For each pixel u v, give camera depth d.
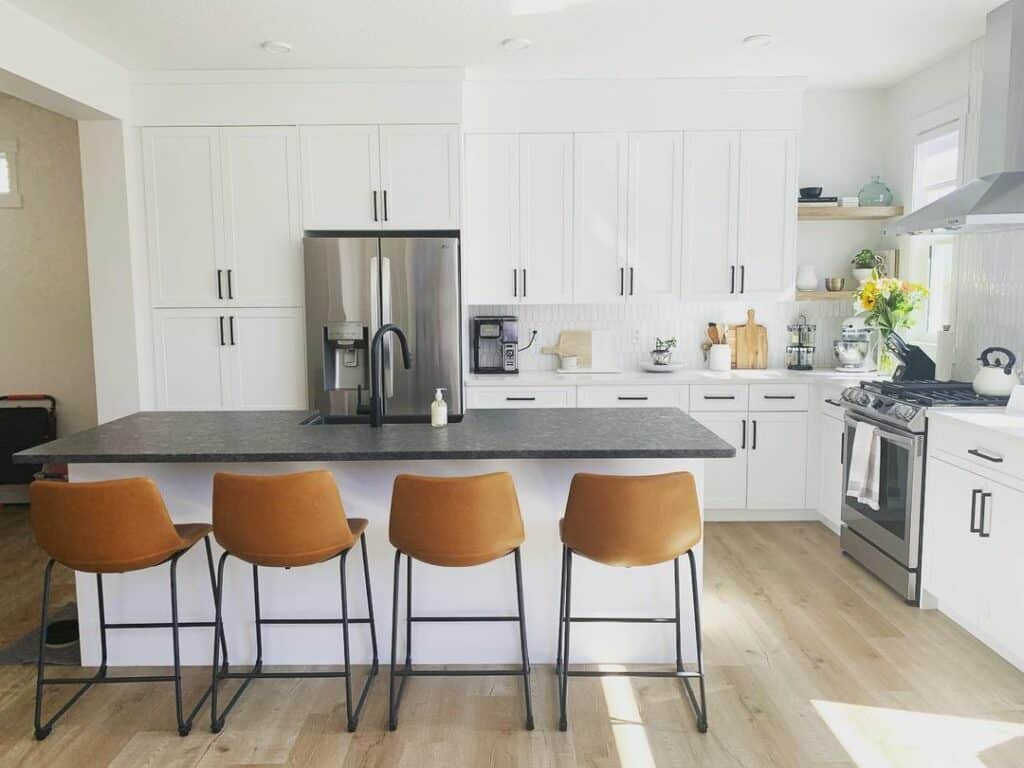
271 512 2.53
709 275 5.06
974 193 3.53
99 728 2.72
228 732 2.69
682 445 2.80
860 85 5.18
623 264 5.05
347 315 4.58
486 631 3.13
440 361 4.57
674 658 3.13
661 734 2.64
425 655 3.14
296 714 2.80
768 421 4.95
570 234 5.03
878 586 3.93
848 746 2.55
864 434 4.00
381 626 3.13
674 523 2.54
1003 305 4.00
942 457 3.46
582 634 3.12
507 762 2.49
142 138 4.69
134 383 4.76
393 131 4.69
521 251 5.04
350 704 2.69
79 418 5.73
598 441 2.89
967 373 4.34
